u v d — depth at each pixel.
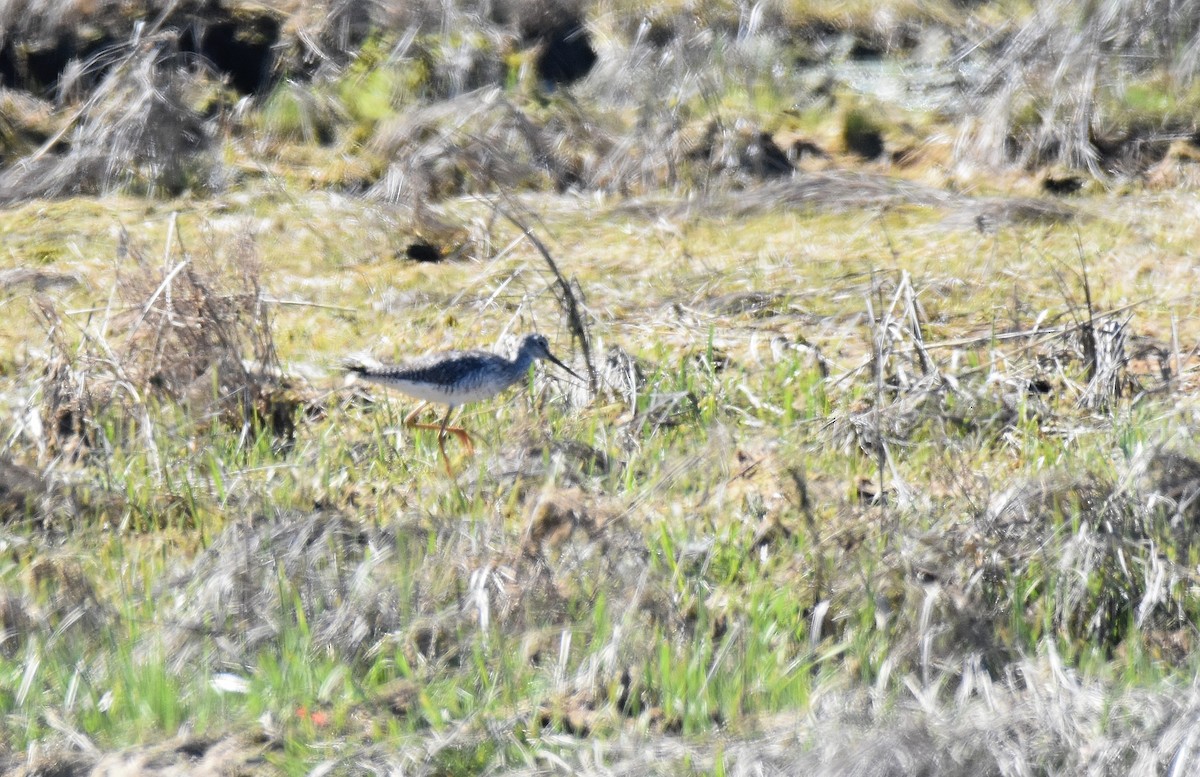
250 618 17.31
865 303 28.23
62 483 20.50
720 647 16.73
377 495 20.72
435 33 40.94
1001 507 18.34
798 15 44.91
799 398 23.94
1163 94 38.50
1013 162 36.72
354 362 25.77
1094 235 31.92
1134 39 40.16
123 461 21.69
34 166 35.59
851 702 15.53
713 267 30.69
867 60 43.84
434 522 18.92
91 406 22.89
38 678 15.93
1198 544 18.19
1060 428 22.50
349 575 18.02
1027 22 41.47
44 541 19.28
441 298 29.09
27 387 23.98
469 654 16.70
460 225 32.84
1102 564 17.55
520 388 24.81
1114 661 16.72
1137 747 14.49
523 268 30.45
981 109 38.72
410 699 15.75
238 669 16.45
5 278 29.30
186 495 20.47
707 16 43.00
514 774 14.52
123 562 18.78
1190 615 17.47
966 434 22.42
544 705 15.84
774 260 30.98
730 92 40.34
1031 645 16.86
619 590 17.30
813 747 14.62
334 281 29.98
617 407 23.67
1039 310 27.78
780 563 18.39
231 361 23.47
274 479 21.45
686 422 23.06
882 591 17.41
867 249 31.45
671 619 16.94
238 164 35.97
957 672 16.25
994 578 17.59
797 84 41.12
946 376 23.31
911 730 14.50
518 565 17.61
